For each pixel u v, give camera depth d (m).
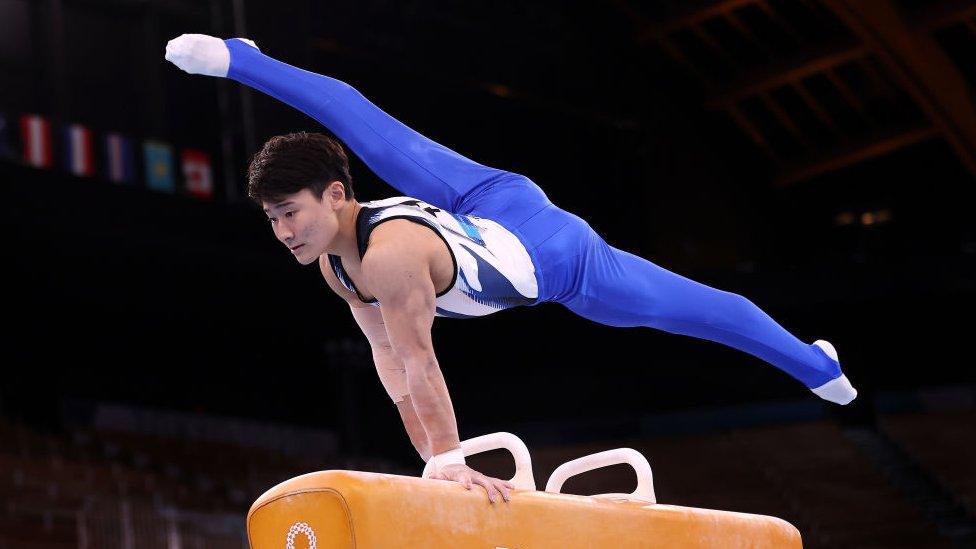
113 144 17.75
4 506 12.38
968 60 23.14
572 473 3.40
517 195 3.10
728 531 3.15
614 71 26.59
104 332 19.95
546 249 3.03
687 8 24.70
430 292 2.65
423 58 24.31
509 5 24.84
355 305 3.08
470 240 2.86
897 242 26.31
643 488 3.23
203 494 16.72
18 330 18.88
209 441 20.31
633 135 26.88
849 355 23.88
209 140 20.80
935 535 20.30
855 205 26.77
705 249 26.78
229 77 3.02
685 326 3.31
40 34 19.14
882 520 20.89
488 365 23.86
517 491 2.53
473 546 2.33
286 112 15.06
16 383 18.64
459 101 25.34
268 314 21.19
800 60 24.27
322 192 2.66
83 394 19.53
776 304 23.19
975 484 21.39
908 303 23.41
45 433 17.06
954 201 25.59
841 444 22.78
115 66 20.03
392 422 23.33
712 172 27.30
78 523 12.65
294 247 2.68
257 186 2.64
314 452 22.86
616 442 23.53
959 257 22.84
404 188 3.13
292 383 22.97
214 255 18.88
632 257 3.27
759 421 23.83
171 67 20.69
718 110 26.80
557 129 26.47
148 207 17.66
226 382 21.83
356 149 3.10
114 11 20.20
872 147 25.12
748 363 24.05
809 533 20.75
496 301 2.92
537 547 2.49
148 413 20.36
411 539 2.20
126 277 18.80
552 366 23.89
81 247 17.55
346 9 23.06
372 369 23.28
